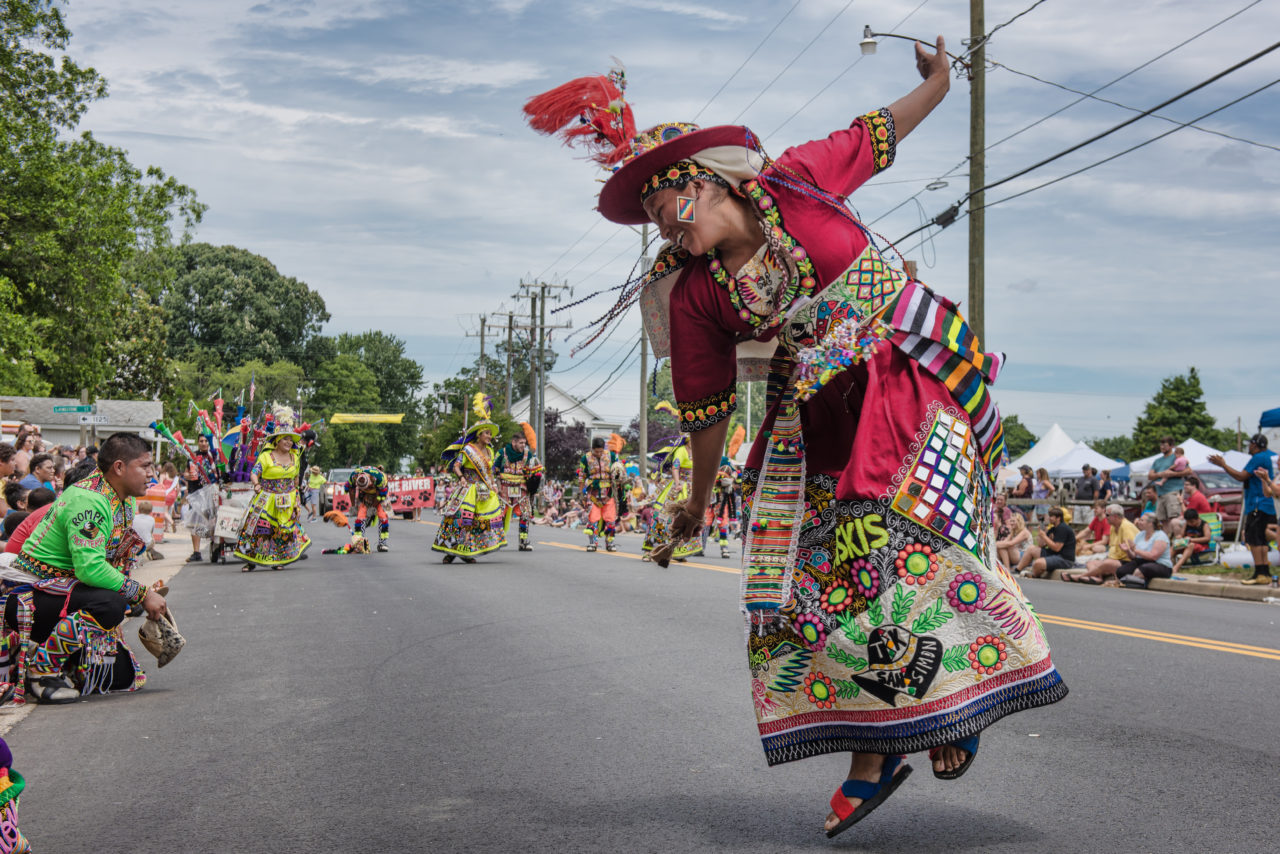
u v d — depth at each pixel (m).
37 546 5.89
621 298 3.46
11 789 3.06
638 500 25.36
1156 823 3.40
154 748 4.81
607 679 6.13
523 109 3.25
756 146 3.08
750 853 3.19
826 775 4.11
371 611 9.53
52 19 30.53
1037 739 4.56
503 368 80.75
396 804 3.86
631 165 3.08
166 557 16.55
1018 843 3.21
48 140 30.61
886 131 3.18
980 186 18.91
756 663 3.13
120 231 31.81
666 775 4.16
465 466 14.71
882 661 2.93
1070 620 8.55
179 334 87.62
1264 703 5.29
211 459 16.12
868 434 2.98
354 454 96.19
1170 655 6.75
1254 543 12.48
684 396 3.30
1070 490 24.27
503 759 4.46
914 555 2.93
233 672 6.66
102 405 35.53
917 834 3.31
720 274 3.13
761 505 3.13
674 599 10.04
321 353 96.75
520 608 9.46
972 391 3.08
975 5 18.86
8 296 29.09
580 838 3.41
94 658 5.90
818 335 3.07
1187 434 61.69
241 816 3.76
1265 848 3.15
